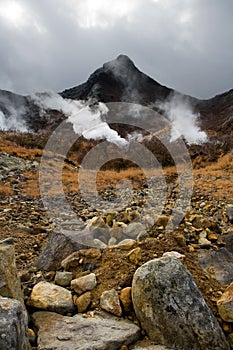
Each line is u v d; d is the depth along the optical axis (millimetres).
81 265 5320
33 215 10422
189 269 4840
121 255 5250
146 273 4062
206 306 3906
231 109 97062
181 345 3662
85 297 4430
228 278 5172
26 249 6840
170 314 3764
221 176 19750
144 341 3809
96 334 3736
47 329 3850
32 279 5242
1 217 9781
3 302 3336
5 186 15664
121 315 4164
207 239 6504
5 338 2955
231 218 9367
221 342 3699
